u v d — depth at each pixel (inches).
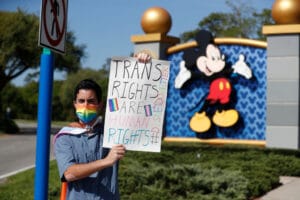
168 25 816.9
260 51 747.4
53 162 667.4
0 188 491.8
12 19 1571.1
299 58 721.0
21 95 3208.7
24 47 1601.9
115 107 174.2
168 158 606.5
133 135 172.7
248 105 748.6
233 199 411.8
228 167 533.6
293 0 730.2
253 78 747.4
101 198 165.6
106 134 172.1
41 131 190.7
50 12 192.7
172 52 803.4
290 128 718.5
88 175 161.6
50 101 193.0
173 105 796.0
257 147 713.0
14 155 850.1
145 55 174.7
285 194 462.0
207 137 768.9
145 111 173.5
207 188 426.6
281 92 725.9
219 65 758.5
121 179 422.0
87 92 169.2
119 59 175.2
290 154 660.7
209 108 768.3
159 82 173.9
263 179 480.7
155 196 401.4
